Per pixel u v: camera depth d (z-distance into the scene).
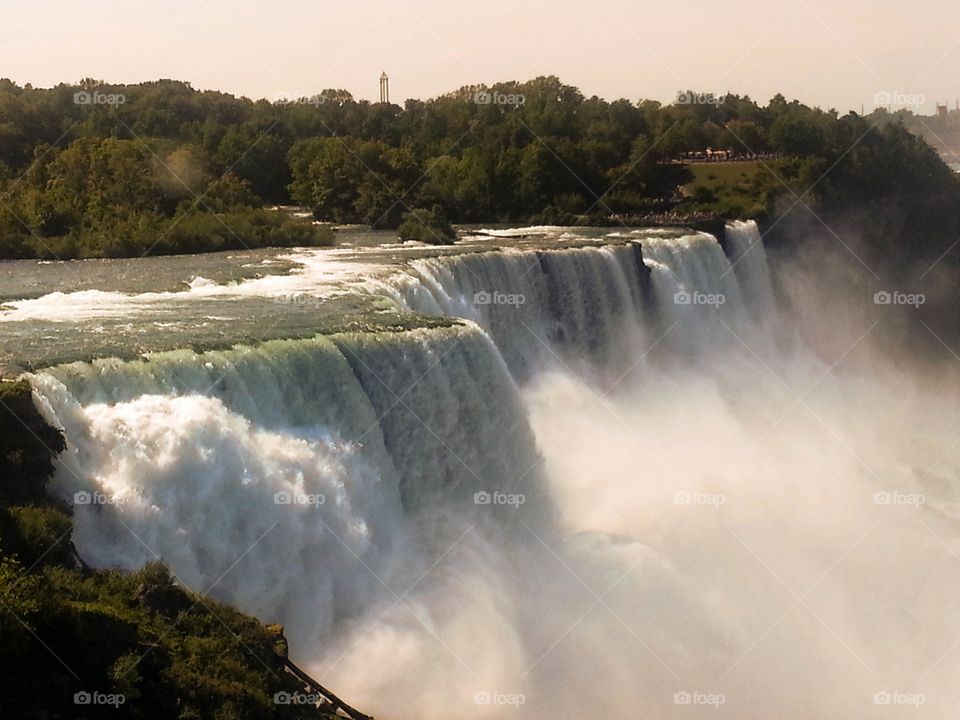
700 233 93.62
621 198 111.56
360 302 57.00
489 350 52.41
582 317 76.25
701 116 146.00
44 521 34.47
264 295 59.03
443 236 86.88
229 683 32.97
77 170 89.50
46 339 46.44
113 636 32.59
